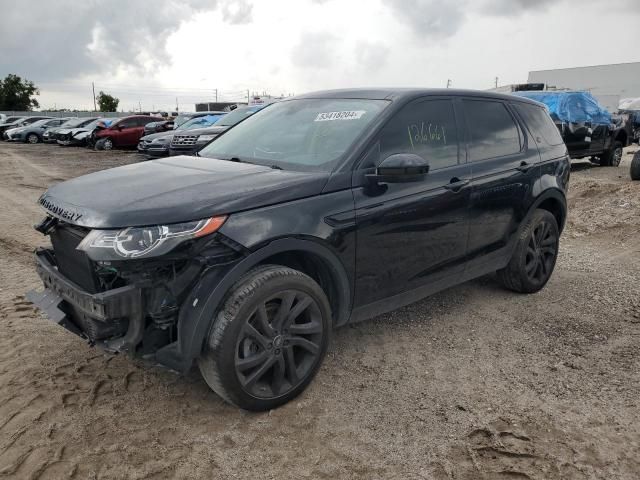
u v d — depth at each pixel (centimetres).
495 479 255
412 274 369
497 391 331
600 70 4200
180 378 339
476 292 498
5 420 292
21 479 249
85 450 270
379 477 256
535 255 480
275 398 304
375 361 368
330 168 328
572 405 316
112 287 279
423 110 382
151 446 274
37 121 3278
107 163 1786
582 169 1427
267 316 296
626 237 686
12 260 594
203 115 1997
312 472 259
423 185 364
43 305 313
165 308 272
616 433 290
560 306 465
